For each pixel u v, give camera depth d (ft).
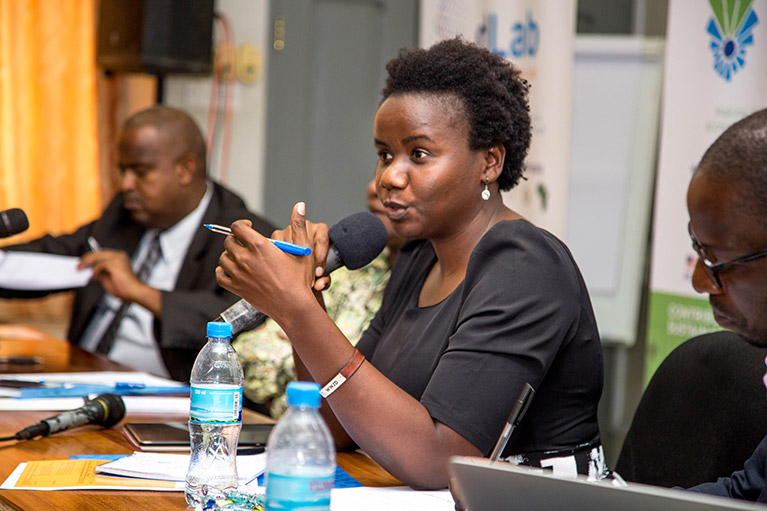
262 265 5.69
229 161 17.70
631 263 15.28
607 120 15.23
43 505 5.30
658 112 15.11
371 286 10.33
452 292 6.64
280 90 17.70
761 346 4.83
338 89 17.85
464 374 5.94
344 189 17.97
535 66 14.57
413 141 6.46
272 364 10.62
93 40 17.26
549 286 6.15
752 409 6.19
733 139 4.56
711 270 4.70
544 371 6.06
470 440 5.84
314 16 17.72
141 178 12.90
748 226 4.48
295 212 6.10
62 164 17.07
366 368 5.81
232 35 17.56
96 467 6.07
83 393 8.65
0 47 16.46
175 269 13.17
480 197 6.71
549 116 14.46
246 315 6.32
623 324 15.28
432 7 15.44
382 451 5.80
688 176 13.28
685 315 13.24
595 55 15.16
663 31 15.67
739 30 12.69
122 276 11.74
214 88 17.60
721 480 5.76
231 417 5.72
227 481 5.63
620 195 15.26
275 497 4.06
